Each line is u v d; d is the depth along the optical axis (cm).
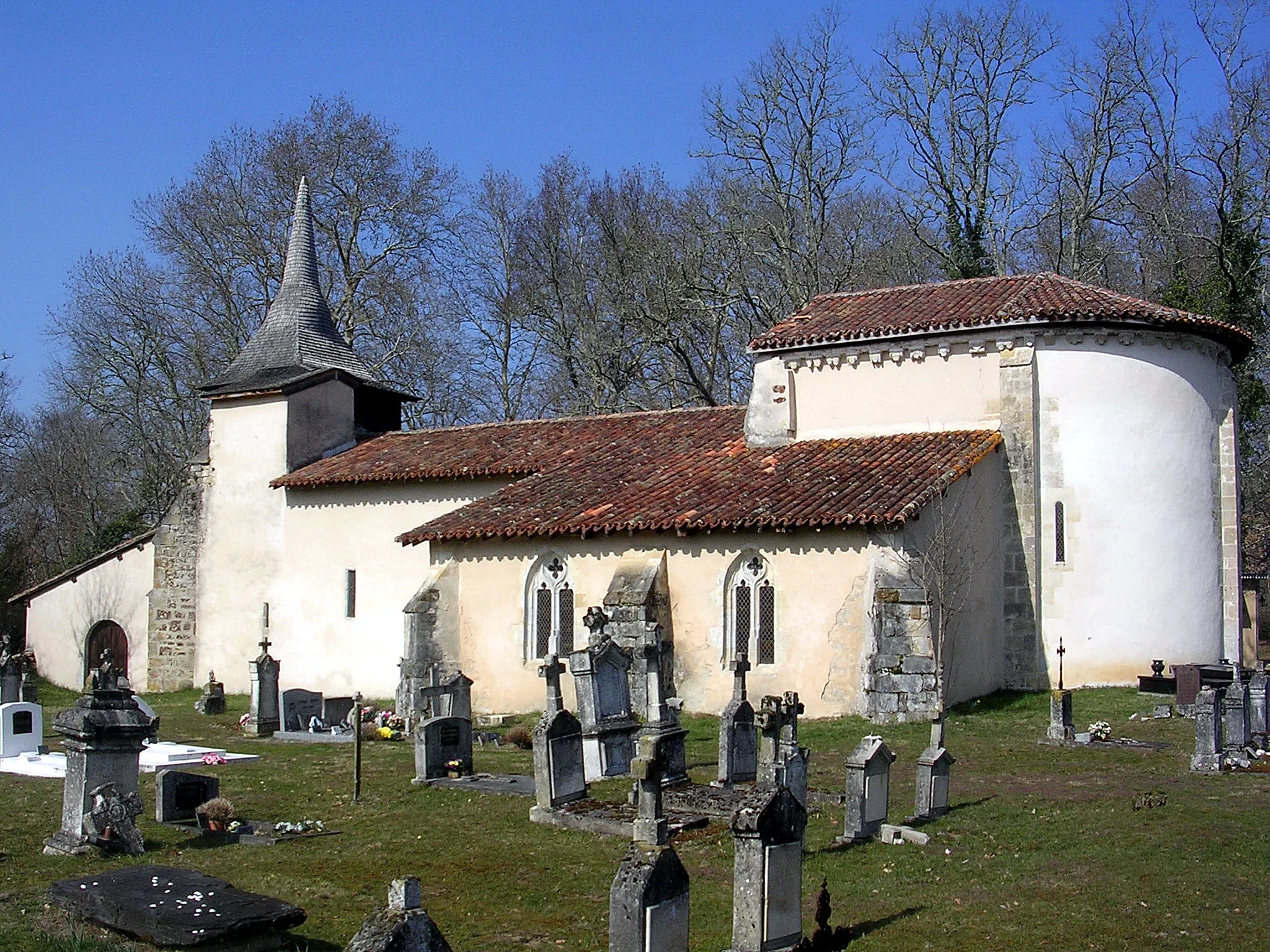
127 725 1569
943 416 2855
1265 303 4159
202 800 1730
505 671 2892
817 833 1568
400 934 881
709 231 5069
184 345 5209
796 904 1142
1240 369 4025
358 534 3447
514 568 2903
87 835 1532
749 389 5109
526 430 3534
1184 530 2805
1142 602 2758
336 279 5241
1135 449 2778
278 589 3578
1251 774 1883
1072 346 2780
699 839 1559
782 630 2566
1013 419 2775
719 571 2642
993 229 4803
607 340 5234
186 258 5159
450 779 1989
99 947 1123
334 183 5178
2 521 5734
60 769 2145
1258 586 3634
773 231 4878
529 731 2503
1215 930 1195
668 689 2653
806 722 2434
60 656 4034
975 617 2656
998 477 2781
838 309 3184
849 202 5412
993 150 4769
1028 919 1238
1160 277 4747
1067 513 2756
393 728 2675
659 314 5094
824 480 2669
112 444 5912
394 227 5294
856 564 2500
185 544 3794
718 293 4975
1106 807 1658
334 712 2825
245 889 1384
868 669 2425
